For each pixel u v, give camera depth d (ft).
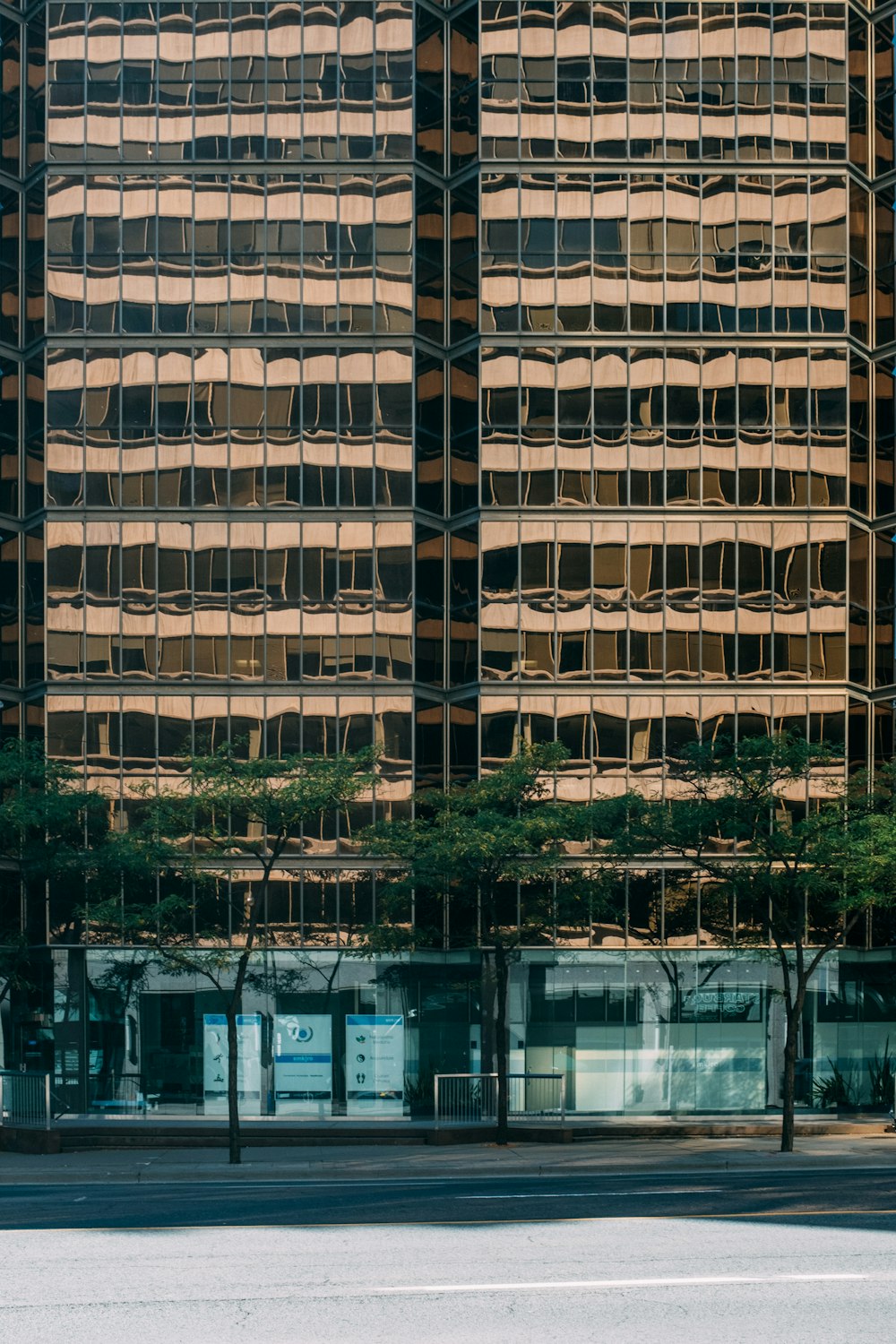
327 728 147.84
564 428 150.41
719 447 150.30
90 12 153.89
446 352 153.17
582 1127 117.80
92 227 152.05
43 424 153.48
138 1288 45.44
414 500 149.79
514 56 152.66
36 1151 107.96
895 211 156.56
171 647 148.87
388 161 152.05
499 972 115.44
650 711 148.15
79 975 145.28
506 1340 37.63
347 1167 94.94
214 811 112.98
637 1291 43.98
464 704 149.48
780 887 109.19
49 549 149.79
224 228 151.94
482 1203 67.31
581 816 113.91
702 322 151.12
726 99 152.76
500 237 151.53
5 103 158.81
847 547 150.00
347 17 153.38
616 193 151.94
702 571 149.48
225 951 114.73
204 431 150.51
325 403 150.61
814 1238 54.44
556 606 148.87
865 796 107.45
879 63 158.40
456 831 113.19
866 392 154.92
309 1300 43.11
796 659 148.87
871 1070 146.72
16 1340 38.11
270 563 149.59
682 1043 145.89
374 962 146.41
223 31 153.58
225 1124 114.11
